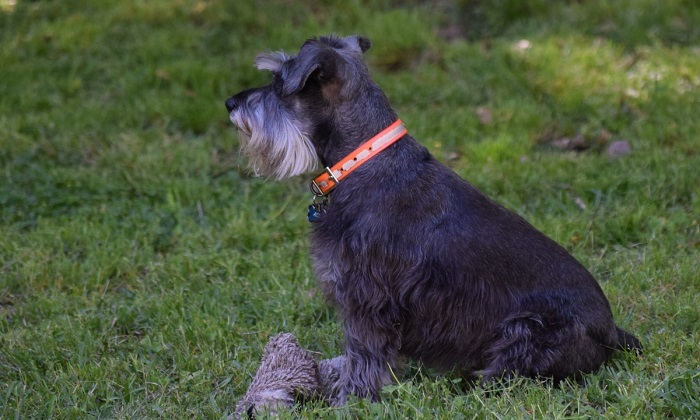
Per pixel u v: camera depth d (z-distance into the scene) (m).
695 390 4.85
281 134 5.21
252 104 5.38
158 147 9.21
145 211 8.06
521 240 5.05
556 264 5.05
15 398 5.31
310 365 5.18
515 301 4.95
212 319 6.14
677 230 7.39
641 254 7.06
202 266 7.12
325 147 5.21
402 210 4.94
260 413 4.66
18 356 5.79
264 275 6.90
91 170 8.89
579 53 10.56
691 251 7.06
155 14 12.34
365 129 5.09
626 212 7.61
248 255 7.30
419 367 5.39
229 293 6.61
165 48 11.28
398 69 10.98
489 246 4.97
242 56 10.96
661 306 6.12
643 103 9.54
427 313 4.99
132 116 9.88
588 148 9.10
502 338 4.95
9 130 9.50
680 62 10.30
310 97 5.14
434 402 4.89
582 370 5.04
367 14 12.00
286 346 5.20
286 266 7.00
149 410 5.19
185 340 5.93
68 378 5.52
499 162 8.65
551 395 4.82
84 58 11.34
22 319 6.46
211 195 8.39
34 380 5.59
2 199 8.29
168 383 5.45
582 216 7.57
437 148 8.91
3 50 11.48
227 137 9.45
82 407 5.20
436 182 5.04
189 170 8.86
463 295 4.95
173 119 9.88
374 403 4.79
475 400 4.84
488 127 9.35
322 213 5.12
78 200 8.34
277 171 5.30
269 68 5.42
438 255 4.93
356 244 4.91
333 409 4.81
